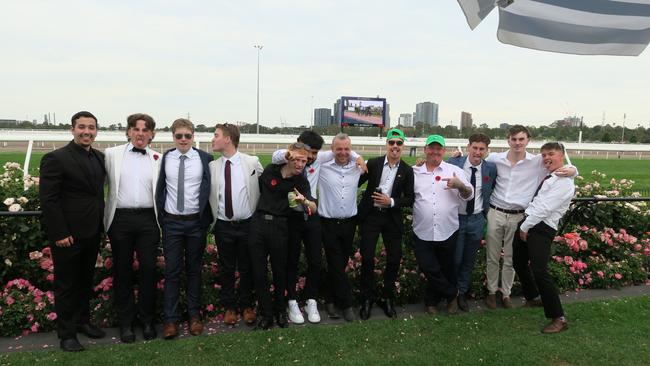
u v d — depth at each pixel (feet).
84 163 11.30
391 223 13.78
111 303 13.00
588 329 12.86
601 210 19.53
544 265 12.73
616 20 12.03
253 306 14.02
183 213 12.42
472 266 14.67
